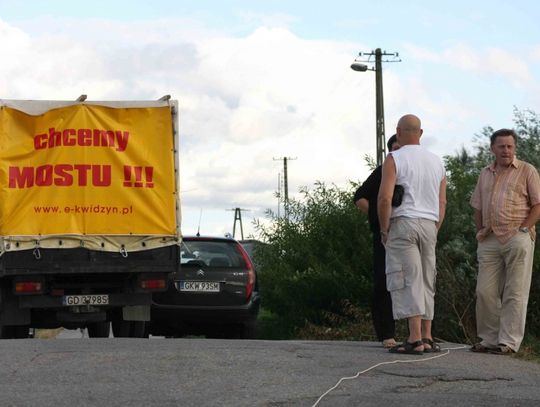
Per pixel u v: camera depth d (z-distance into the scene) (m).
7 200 15.05
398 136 11.20
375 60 52.25
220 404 7.98
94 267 15.41
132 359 9.93
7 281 15.50
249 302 17.78
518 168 11.63
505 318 11.51
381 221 10.88
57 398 8.13
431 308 11.09
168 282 16.08
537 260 15.45
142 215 15.63
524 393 8.76
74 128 15.41
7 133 15.16
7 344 11.37
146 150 15.70
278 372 9.41
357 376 9.28
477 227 11.90
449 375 9.41
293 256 22.59
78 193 15.38
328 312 21.03
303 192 22.81
